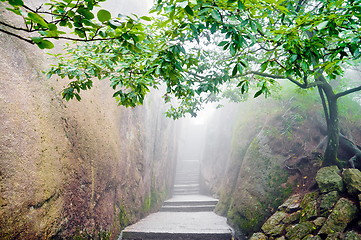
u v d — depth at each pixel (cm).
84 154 385
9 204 222
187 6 139
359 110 636
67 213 320
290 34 193
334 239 303
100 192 430
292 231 366
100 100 481
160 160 995
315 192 410
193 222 601
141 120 759
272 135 619
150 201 778
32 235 248
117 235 484
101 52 219
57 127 325
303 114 612
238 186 608
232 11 190
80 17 129
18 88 266
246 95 576
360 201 330
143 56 227
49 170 291
